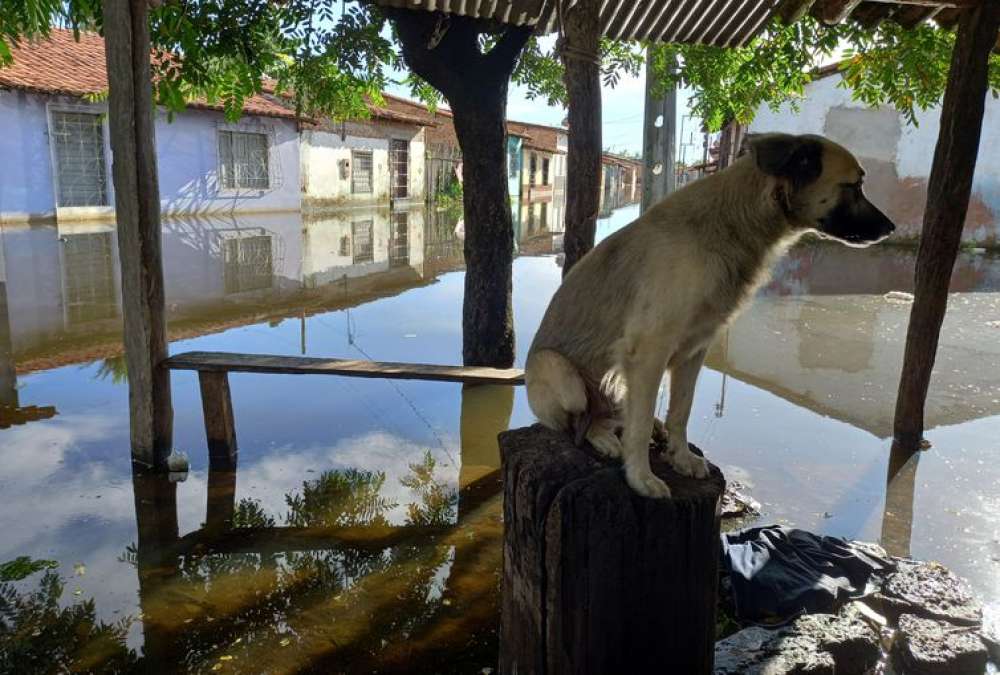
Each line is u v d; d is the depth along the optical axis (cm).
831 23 479
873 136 1672
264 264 1233
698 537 238
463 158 623
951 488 441
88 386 607
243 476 462
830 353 759
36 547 370
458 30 588
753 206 270
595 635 237
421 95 960
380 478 464
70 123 1722
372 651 299
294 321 832
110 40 423
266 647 299
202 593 337
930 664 281
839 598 326
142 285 444
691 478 261
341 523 408
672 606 241
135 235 440
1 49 666
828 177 270
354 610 328
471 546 386
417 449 510
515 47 601
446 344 744
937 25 582
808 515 410
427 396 611
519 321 842
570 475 243
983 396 612
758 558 346
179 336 752
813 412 579
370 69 739
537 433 290
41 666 283
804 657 281
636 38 634
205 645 299
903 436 507
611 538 229
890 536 387
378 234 1767
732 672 274
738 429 539
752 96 902
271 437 525
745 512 409
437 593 342
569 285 305
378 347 729
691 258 260
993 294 1092
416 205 2959
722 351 767
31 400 574
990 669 287
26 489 431
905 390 504
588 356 288
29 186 1655
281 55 757
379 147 2695
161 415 462
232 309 886
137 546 376
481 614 325
